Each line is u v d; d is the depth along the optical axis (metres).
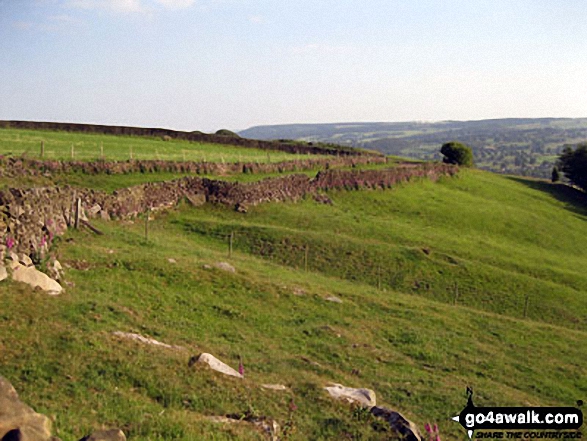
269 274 35.03
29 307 18.62
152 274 28.28
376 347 26.80
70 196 33.34
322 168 78.19
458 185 92.56
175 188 50.16
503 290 44.12
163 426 13.09
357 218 58.66
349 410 16.92
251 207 53.94
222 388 16.25
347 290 36.09
